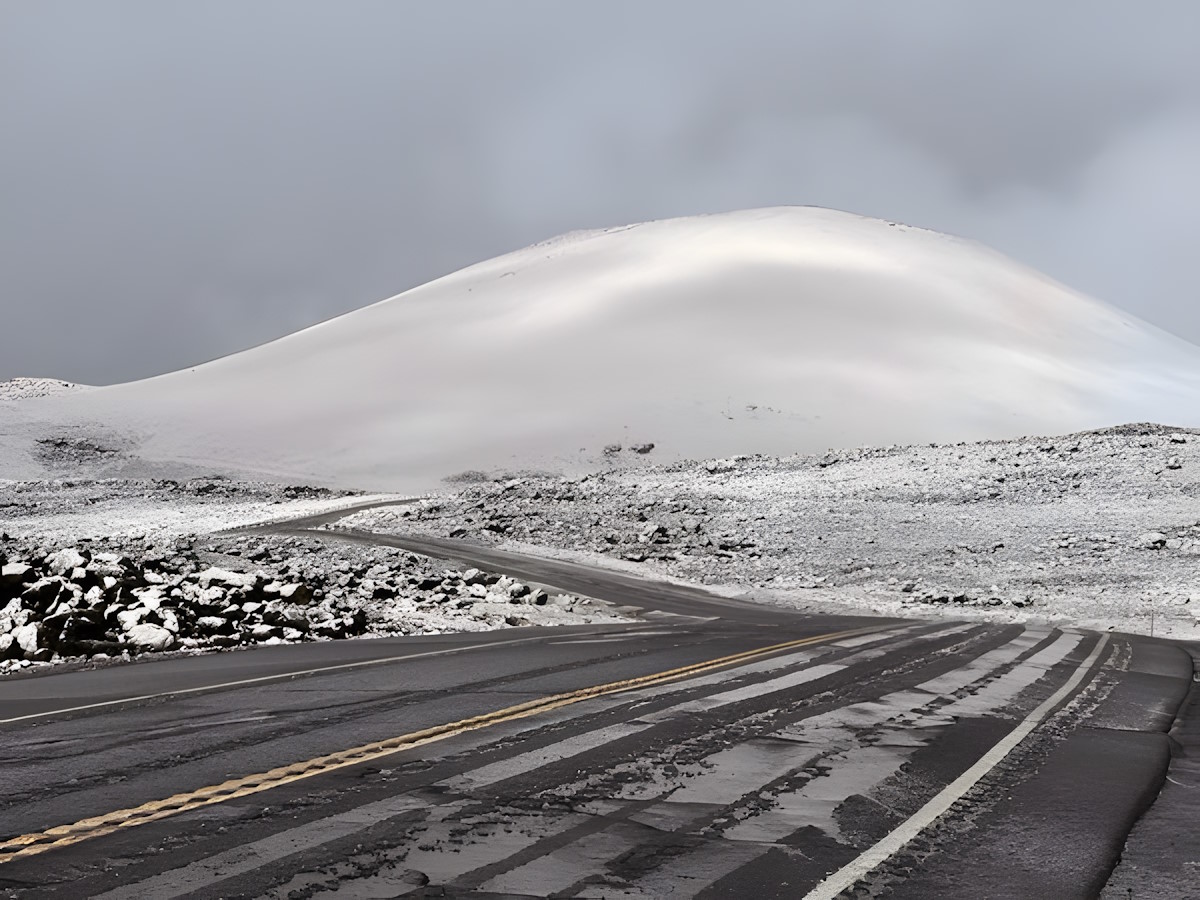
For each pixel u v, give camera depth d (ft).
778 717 30.58
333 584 88.22
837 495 205.05
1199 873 17.34
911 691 36.42
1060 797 22.09
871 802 21.21
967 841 18.76
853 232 638.12
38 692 37.86
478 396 444.55
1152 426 255.50
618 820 19.58
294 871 16.57
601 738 27.20
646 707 32.09
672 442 387.75
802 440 388.57
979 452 241.55
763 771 23.72
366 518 204.03
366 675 40.42
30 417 451.53
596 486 228.84
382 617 73.20
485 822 19.35
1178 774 25.14
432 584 94.48
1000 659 47.52
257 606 65.05
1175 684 41.83
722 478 243.60
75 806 20.45
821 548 156.56
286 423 440.04
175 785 22.13
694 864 17.10
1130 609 101.81
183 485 310.04
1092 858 17.87
